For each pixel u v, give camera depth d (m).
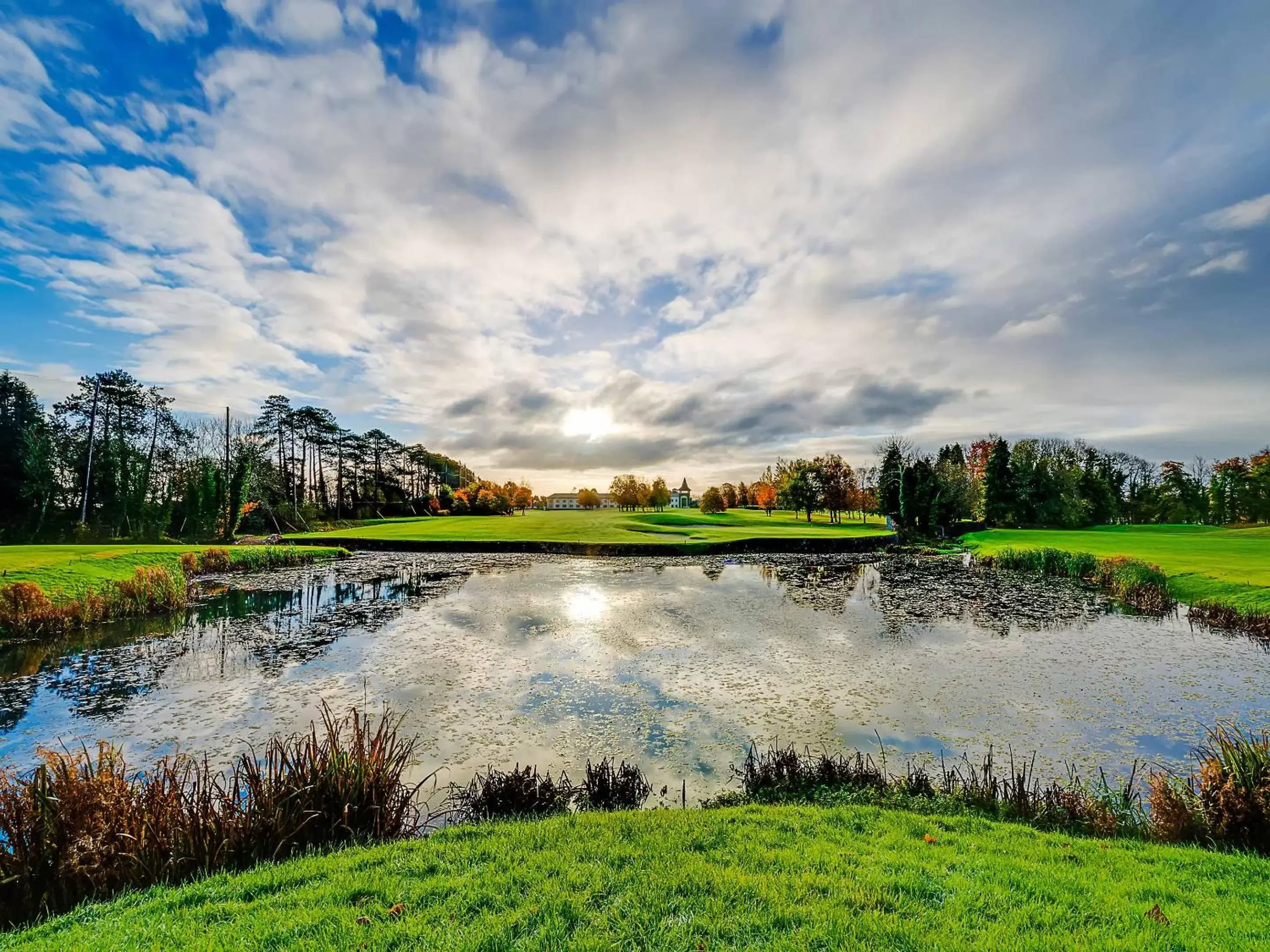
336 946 3.22
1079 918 3.55
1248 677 11.36
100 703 9.90
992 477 54.44
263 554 28.94
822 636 14.69
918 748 8.20
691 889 3.85
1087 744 8.31
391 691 10.53
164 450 47.78
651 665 12.19
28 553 21.44
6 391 38.84
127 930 3.47
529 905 3.64
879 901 3.73
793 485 58.91
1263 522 55.09
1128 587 19.78
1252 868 4.45
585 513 80.00
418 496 82.44
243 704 9.84
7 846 4.42
